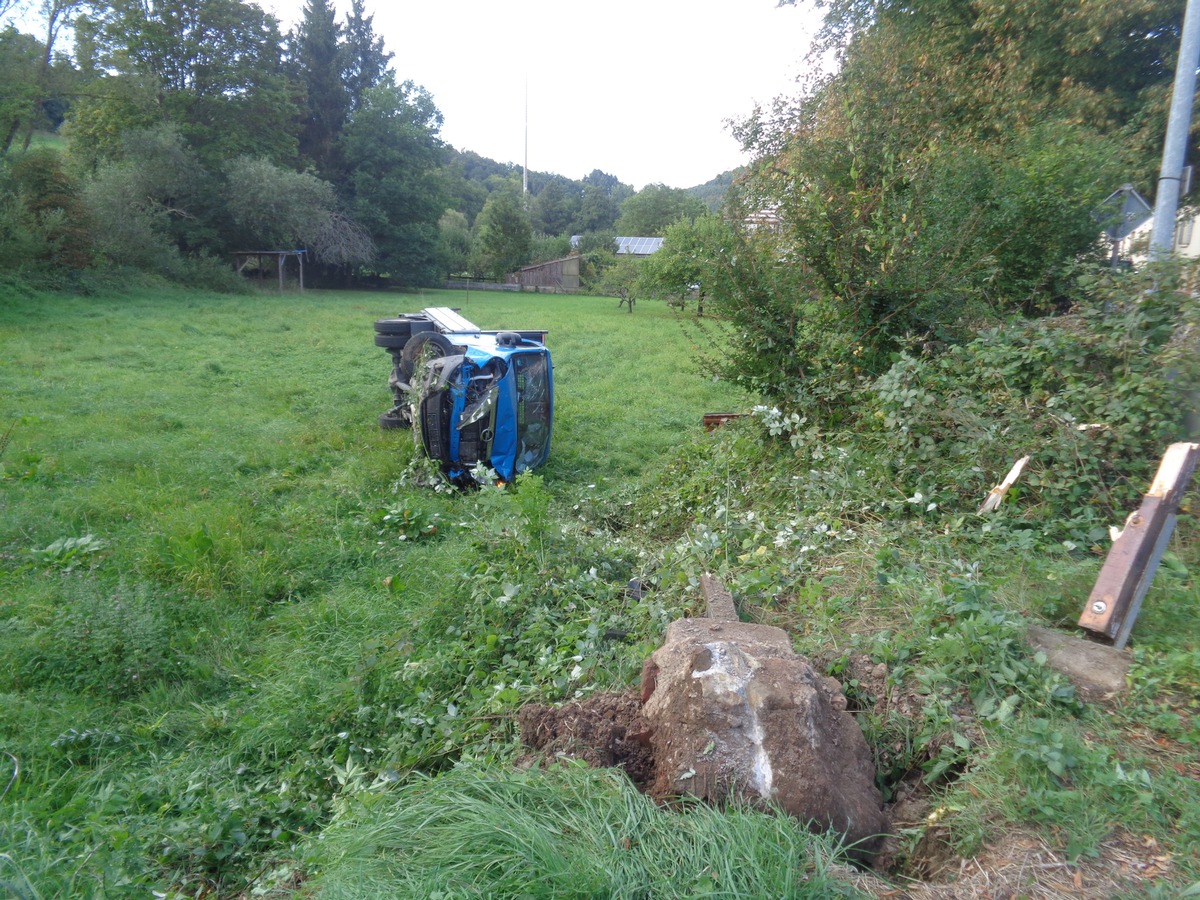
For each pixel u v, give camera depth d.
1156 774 3.05
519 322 30.09
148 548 6.76
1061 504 5.48
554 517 7.76
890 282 7.45
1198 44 7.87
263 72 42.69
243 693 5.12
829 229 7.80
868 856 3.06
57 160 30.48
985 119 13.34
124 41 38.50
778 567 5.20
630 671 4.32
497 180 117.88
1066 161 10.02
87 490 8.57
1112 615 3.80
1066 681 3.56
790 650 3.77
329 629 5.83
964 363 6.59
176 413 12.46
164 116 39.62
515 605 5.36
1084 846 2.75
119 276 30.95
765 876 2.58
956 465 6.06
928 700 3.69
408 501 8.23
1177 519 5.05
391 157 48.84
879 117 8.40
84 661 5.12
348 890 2.70
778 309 8.01
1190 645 3.77
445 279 57.56
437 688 4.79
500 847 2.76
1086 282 6.30
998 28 14.73
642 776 3.45
